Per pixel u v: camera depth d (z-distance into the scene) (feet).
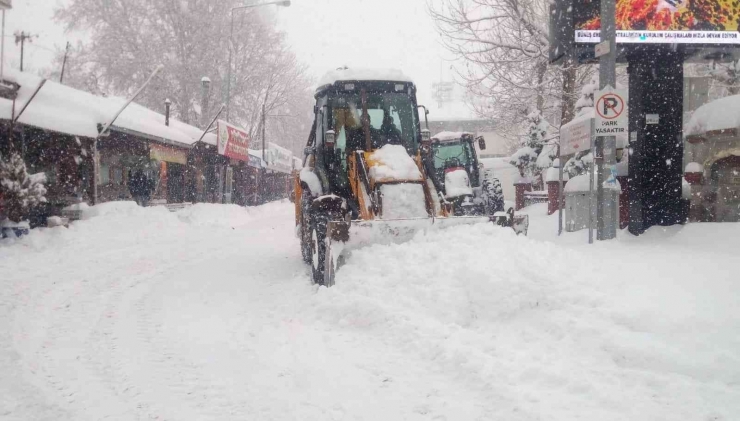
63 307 24.56
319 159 33.81
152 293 27.81
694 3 33.60
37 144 54.13
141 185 67.15
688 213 35.70
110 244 44.86
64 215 52.29
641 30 33.53
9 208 43.04
